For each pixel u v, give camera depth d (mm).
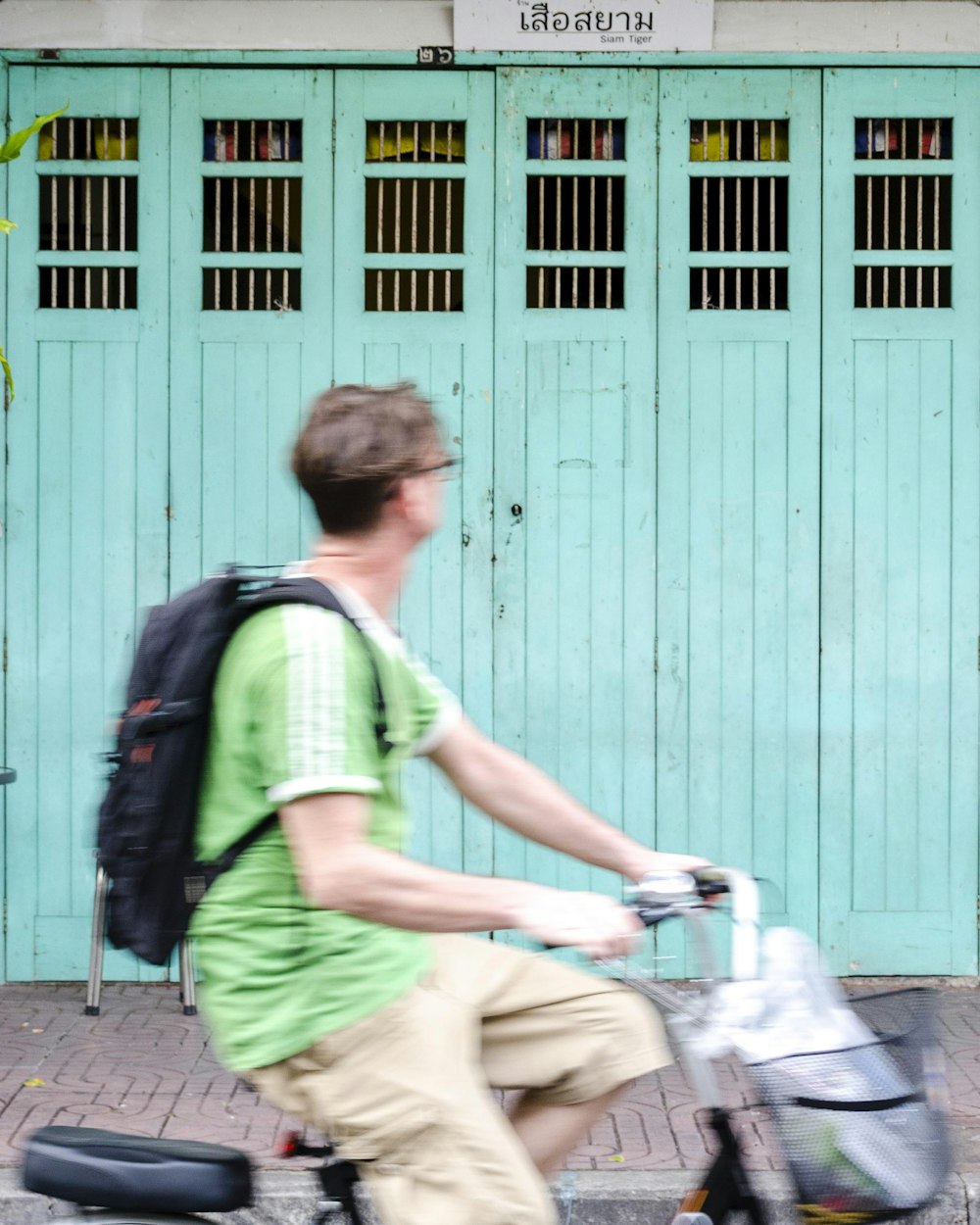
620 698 6453
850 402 6422
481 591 6445
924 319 6410
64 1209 4051
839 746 6438
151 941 2035
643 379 6422
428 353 6438
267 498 6441
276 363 6438
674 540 6438
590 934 1973
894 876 6457
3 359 5055
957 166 6398
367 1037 2059
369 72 6395
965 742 6434
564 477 6438
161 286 6418
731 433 6434
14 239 6395
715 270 6445
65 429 6414
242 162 6418
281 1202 4039
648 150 6398
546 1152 2268
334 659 1979
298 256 6414
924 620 6438
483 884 1989
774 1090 2068
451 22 6359
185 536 6441
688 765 6453
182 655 2043
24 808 6426
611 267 6426
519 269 6418
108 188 6430
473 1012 2180
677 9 6344
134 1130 4613
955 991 6398
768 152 6445
